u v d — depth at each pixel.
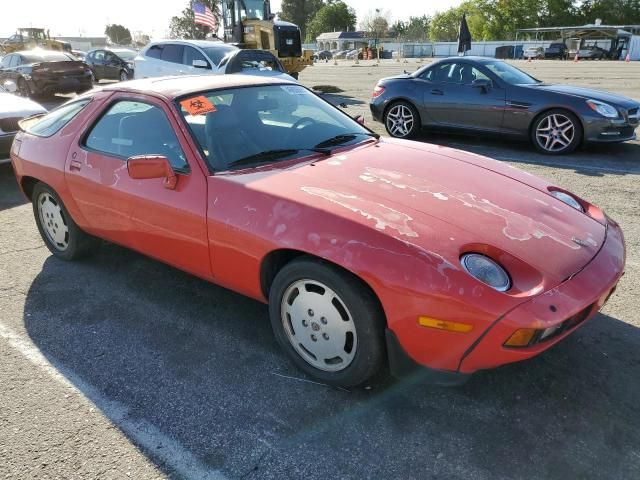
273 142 3.23
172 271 3.99
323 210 2.46
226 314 3.37
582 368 2.71
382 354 2.44
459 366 2.24
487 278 2.15
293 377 2.73
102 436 2.37
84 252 4.11
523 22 79.38
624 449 2.19
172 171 2.95
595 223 2.78
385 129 9.84
